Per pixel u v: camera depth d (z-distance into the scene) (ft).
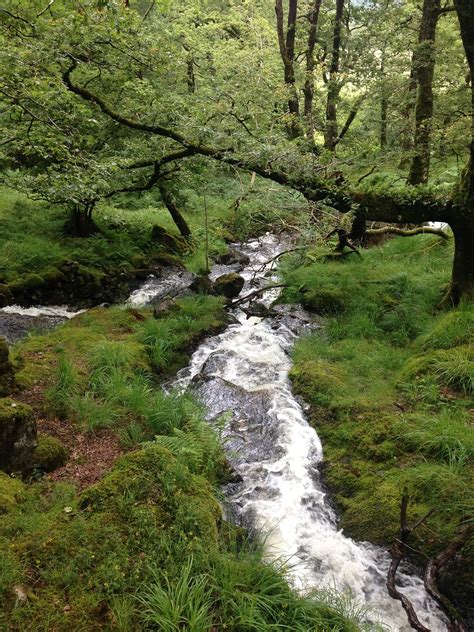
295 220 33.60
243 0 62.75
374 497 16.78
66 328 28.45
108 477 14.10
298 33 59.06
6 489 13.93
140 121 33.06
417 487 16.56
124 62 31.76
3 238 39.83
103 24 27.35
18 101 23.29
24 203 48.96
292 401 22.52
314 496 17.54
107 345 24.82
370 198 27.35
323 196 28.73
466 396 20.44
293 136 44.62
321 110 51.85
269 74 47.01
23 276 34.24
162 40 33.55
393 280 31.17
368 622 13.17
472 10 20.31
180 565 11.97
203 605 11.00
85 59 31.45
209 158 35.86
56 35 27.04
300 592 13.78
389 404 21.08
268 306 34.04
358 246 39.14
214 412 22.31
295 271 35.63
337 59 51.67
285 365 26.17
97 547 12.14
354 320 28.60
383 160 33.17
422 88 36.14
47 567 11.59
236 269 44.21
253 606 11.37
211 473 17.66
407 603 13.14
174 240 46.37
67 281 34.68
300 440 19.99
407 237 37.65
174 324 29.55
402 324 27.20
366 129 48.70
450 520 15.21
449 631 12.48
